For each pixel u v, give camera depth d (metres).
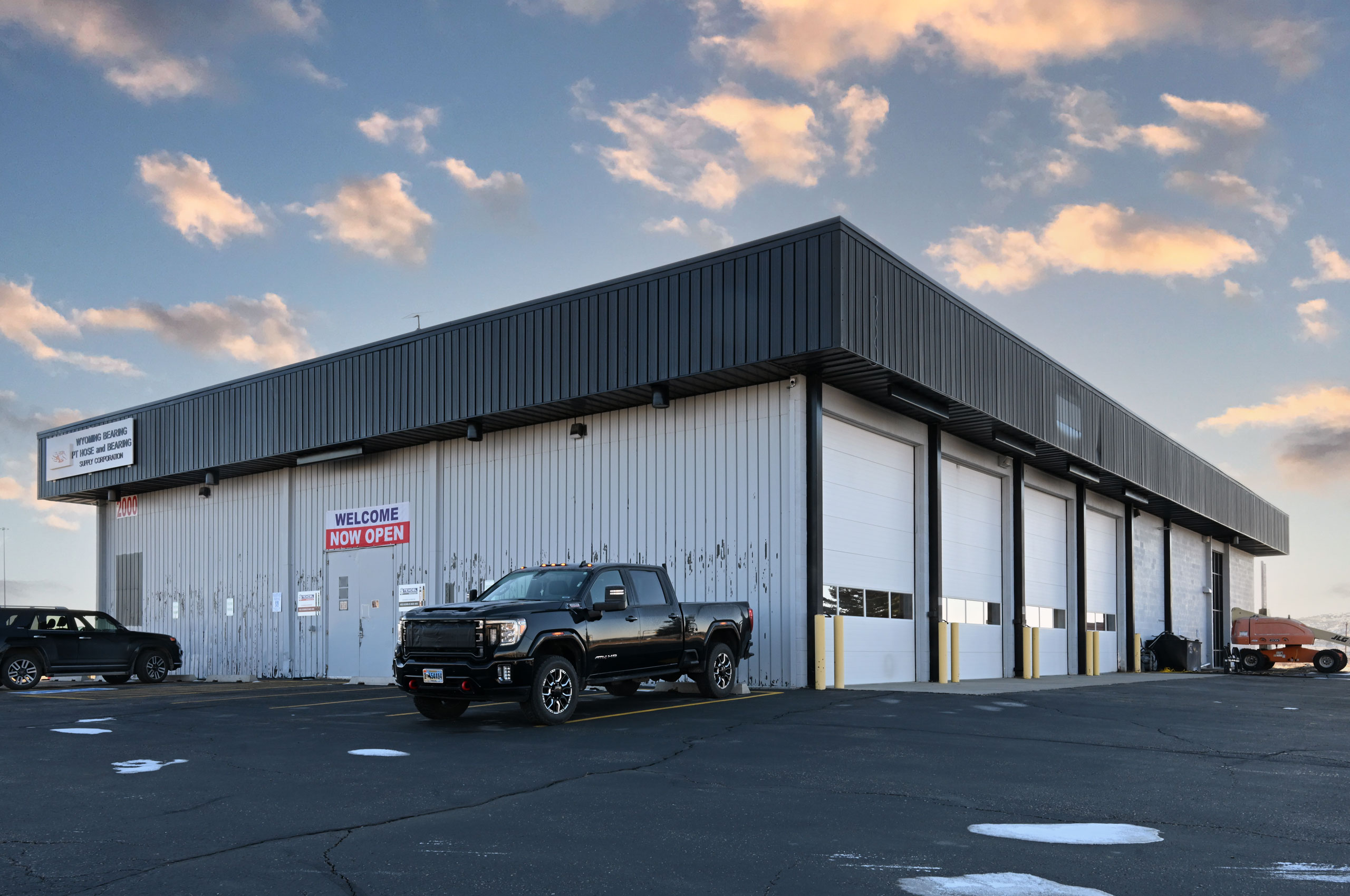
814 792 8.74
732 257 18.84
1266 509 50.31
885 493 22.06
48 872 6.31
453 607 13.72
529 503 23.22
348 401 25.31
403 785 9.09
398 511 25.83
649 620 15.13
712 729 12.84
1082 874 6.23
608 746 11.45
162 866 6.41
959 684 21.97
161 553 32.38
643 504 21.25
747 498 19.77
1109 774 9.82
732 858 6.57
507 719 14.20
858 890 5.85
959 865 6.39
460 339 23.03
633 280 20.20
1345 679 32.12
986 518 26.45
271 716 15.13
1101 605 34.06
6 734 13.10
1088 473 30.28
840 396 20.31
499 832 7.27
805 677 18.77
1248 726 14.37
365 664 26.12
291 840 7.06
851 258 17.89
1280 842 7.12
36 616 23.80
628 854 6.65
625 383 20.02
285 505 28.52
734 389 20.22
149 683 25.77
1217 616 48.22
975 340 22.34
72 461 33.47
